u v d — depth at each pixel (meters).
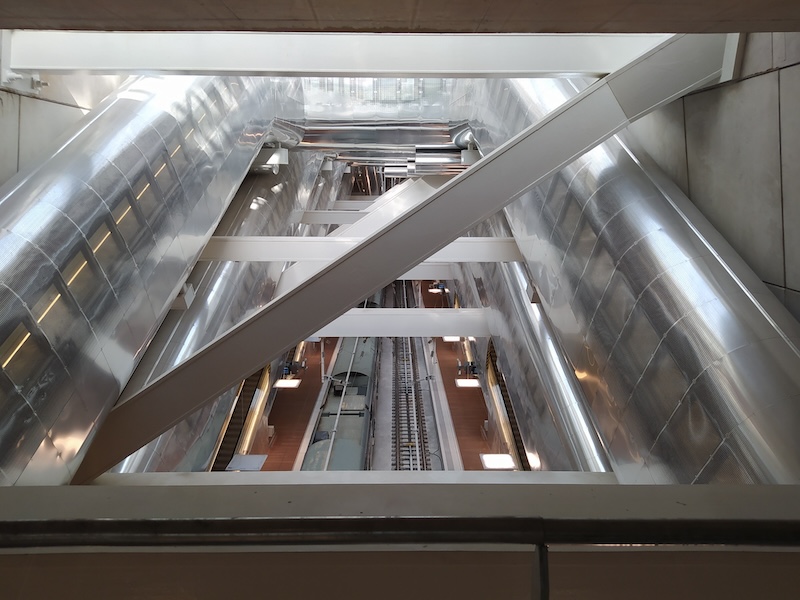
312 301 3.51
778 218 2.92
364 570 1.24
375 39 3.87
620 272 3.52
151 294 4.30
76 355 3.27
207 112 5.38
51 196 3.31
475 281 12.11
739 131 3.21
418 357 20.53
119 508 1.39
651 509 1.38
